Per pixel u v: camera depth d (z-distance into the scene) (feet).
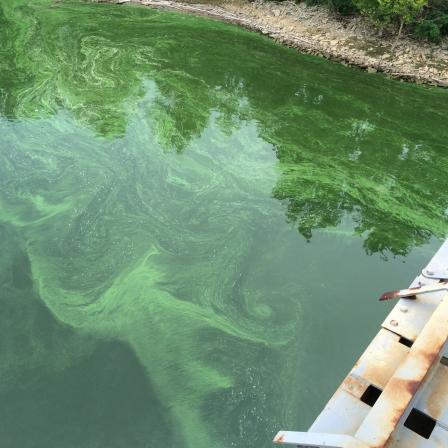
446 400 11.58
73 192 26.84
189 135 31.55
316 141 31.68
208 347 20.12
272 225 25.64
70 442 17.56
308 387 19.21
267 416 18.30
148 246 23.99
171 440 17.65
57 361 19.69
